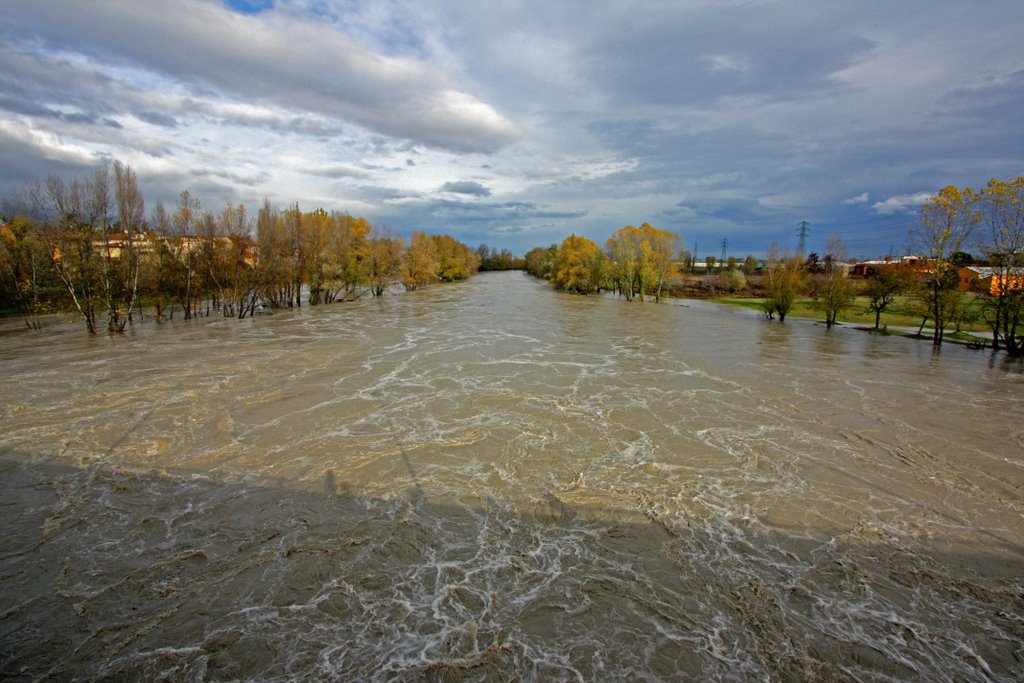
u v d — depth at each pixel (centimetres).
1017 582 679
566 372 1859
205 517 822
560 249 8262
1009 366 2170
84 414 1333
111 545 746
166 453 1079
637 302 5678
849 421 1342
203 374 1781
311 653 549
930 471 1027
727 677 520
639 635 577
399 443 1137
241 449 1102
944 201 2736
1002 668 538
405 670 527
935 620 607
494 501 876
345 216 5916
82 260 2736
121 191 2888
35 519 818
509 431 1220
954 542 772
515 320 3550
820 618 607
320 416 1323
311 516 825
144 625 589
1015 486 962
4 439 1157
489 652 552
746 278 8169
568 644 564
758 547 750
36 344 2438
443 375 1786
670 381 1753
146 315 3716
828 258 5538
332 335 2758
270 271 3956
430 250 7569
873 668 535
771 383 1761
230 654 547
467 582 664
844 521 827
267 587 654
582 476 979
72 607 620
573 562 708
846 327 3728
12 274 3066
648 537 771
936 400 1566
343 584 660
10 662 537
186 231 3522
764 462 1059
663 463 1045
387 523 803
